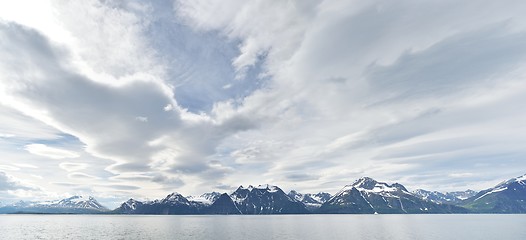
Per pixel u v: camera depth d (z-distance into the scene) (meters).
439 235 172.88
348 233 185.75
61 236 164.00
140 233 183.75
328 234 178.75
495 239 153.00
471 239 153.38
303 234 179.00
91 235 169.75
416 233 185.50
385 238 157.25
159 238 154.25
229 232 193.50
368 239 151.88
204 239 149.88
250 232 193.25
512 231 198.25
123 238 153.62
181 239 149.62
